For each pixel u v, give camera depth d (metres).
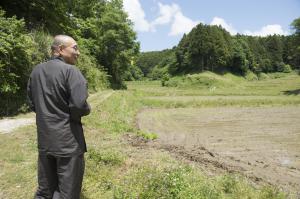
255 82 121.06
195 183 7.57
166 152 12.67
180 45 150.25
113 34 65.62
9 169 7.95
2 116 16.22
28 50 18.05
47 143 4.30
